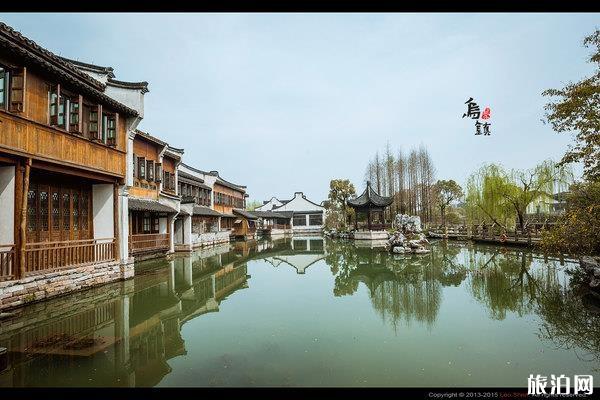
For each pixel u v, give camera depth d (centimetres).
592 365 558
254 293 1155
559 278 1315
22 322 797
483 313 874
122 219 1301
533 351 618
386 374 531
